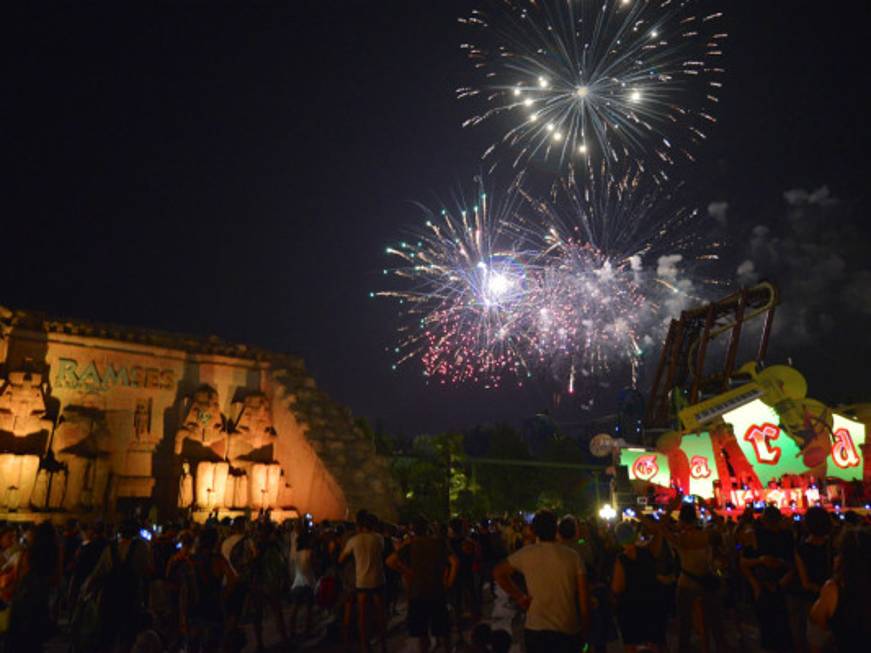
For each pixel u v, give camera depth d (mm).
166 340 32188
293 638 12828
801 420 38094
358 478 31734
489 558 17078
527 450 66750
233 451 31922
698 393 42094
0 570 8273
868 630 4836
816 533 7789
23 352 28297
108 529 12758
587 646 9125
